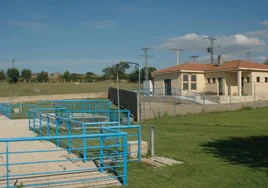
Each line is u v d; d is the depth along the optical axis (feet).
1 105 100.78
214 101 102.73
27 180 24.14
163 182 24.47
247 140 44.16
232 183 24.32
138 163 30.14
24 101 141.49
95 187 23.06
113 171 26.89
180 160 31.94
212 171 27.76
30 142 42.34
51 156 32.81
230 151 36.60
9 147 38.52
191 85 119.03
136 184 23.88
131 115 78.54
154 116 77.05
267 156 33.96
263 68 115.44
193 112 82.74
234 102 99.71
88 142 41.06
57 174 25.88
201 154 34.91
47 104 116.88
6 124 66.59
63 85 231.30
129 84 223.51
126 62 61.46
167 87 121.70
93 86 222.07
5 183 23.35
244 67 110.11
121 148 32.76
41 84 242.37
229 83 115.44
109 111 69.41
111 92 134.41
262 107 92.79
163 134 51.37
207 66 125.18
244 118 70.69
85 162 29.86
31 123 67.15
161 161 31.45
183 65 121.80
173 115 79.30
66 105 100.68
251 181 24.81
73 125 56.39
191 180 25.05
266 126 57.88
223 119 70.13
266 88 117.29
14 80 262.06
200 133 52.03
